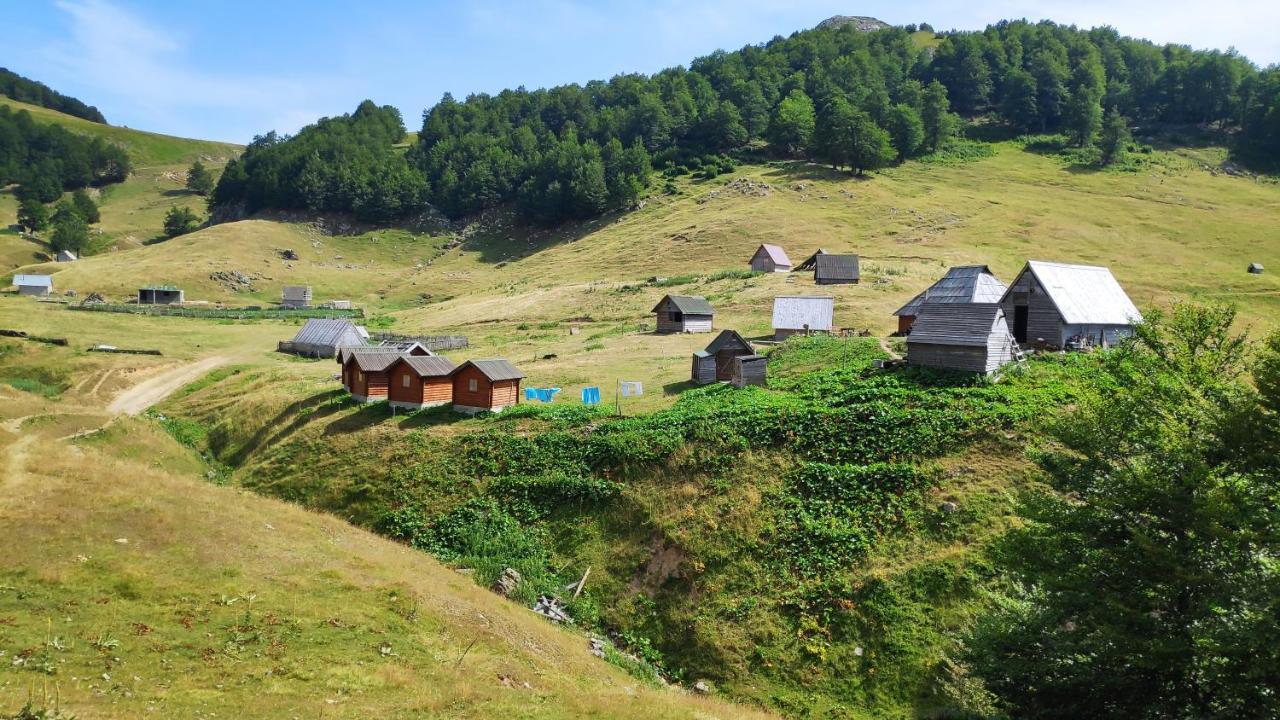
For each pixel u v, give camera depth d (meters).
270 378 70.62
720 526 37.16
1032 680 22.44
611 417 48.50
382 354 59.25
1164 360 23.89
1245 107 193.25
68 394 69.94
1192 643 19.41
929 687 27.83
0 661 17.61
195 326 104.62
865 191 160.25
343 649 22.19
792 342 64.94
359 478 47.16
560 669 25.80
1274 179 158.50
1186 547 20.64
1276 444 20.38
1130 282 97.50
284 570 27.55
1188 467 20.97
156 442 52.72
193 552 27.05
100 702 16.70
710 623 32.69
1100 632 21.33
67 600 21.61
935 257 113.69
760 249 116.38
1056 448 35.78
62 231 181.62
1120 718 20.81
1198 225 127.00
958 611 29.97
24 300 113.69
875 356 55.91
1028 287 55.00
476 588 32.72
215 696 18.16
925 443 39.19
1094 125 187.88
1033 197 151.25
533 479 43.62
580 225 183.62
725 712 25.23
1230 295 90.31
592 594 36.28
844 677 29.19
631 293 109.38
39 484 30.45
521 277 146.50
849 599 31.73
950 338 47.62
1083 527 22.44
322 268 169.50
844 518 35.97
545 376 63.06
